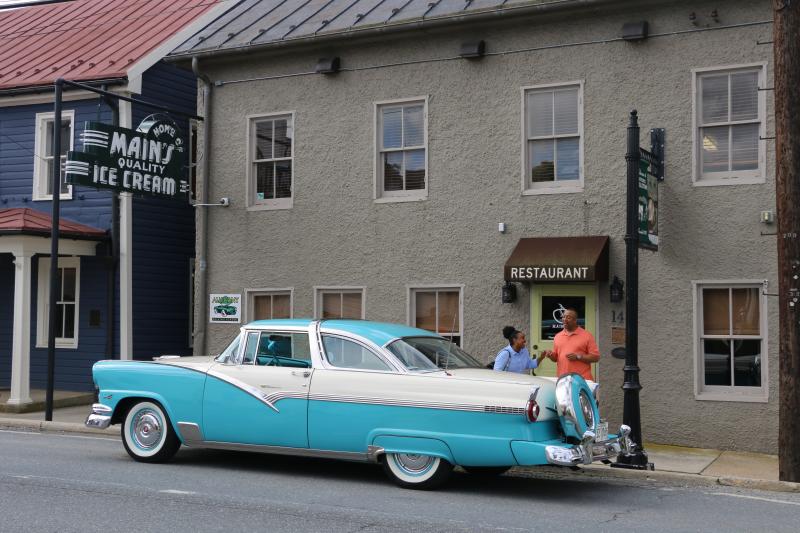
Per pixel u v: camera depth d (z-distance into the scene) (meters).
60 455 11.27
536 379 9.31
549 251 13.37
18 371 16.39
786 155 10.25
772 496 9.65
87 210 18.64
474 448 9.00
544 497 9.20
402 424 9.30
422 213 14.69
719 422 12.57
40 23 22.83
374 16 15.34
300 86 15.84
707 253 12.77
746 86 12.79
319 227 15.52
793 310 10.15
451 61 14.59
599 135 13.52
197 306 16.42
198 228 16.52
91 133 14.72
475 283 14.22
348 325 10.05
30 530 7.20
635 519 8.12
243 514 7.89
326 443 9.66
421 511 8.20
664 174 13.05
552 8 13.54
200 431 10.32
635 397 10.85
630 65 13.38
